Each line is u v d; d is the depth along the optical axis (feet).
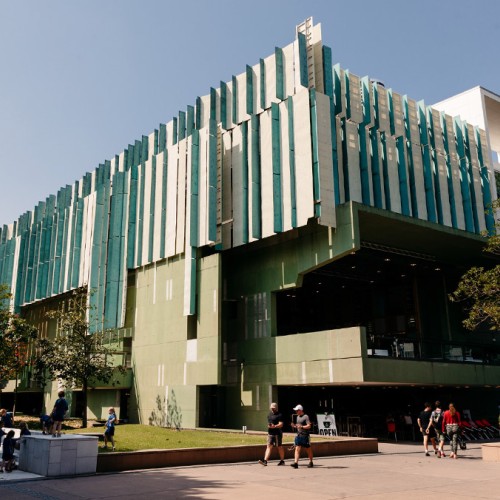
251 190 102.99
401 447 76.64
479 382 106.01
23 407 186.80
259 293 109.09
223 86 117.19
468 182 131.03
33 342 151.12
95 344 108.37
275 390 101.65
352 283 149.38
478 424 104.78
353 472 47.73
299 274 102.17
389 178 111.14
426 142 122.52
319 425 88.02
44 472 44.16
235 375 109.50
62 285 151.64
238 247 112.78
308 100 98.68
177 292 114.01
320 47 103.86
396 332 146.61
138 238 127.13
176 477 44.60
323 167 95.45
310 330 158.51
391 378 89.20
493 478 43.65
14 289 174.29
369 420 107.24
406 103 121.60
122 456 49.21
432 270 140.56
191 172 112.27
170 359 112.37
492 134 176.14
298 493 36.11
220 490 37.52
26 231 177.78
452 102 157.69
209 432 89.51
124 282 126.72
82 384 113.60
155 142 134.21
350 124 106.42
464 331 139.54
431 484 40.32
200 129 115.44
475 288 86.43
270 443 53.01
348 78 109.60
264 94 108.37
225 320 114.42
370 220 101.19
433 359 98.17
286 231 105.60
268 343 104.17
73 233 151.33
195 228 110.11
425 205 117.80
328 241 97.81
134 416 119.96
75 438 46.11
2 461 46.75
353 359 87.20
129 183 133.69
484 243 119.24
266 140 104.73
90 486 39.60
